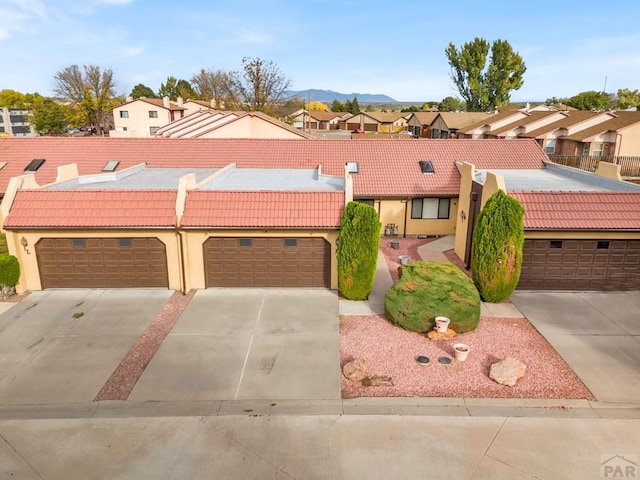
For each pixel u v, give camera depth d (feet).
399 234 82.28
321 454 28.17
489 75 251.60
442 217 81.76
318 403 33.17
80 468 27.09
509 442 29.09
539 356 39.47
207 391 34.60
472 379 36.01
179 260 53.93
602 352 40.06
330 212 53.31
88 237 53.47
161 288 55.31
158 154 92.07
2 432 30.25
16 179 54.24
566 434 29.78
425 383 35.55
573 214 52.13
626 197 53.31
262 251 54.44
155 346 41.45
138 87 417.69
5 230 52.54
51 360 39.04
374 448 28.63
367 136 246.88
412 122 265.13
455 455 27.99
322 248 54.19
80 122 259.80
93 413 32.19
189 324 45.88
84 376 36.63
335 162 88.48
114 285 55.21
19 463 27.50
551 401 33.17
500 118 173.58
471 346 41.29
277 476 26.45
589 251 53.26
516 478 26.17
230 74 299.99
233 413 32.09
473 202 62.28
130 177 76.43
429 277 46.80
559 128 144.56
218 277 55.26
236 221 52.37
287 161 89.97
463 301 43.60
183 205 53.16
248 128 119.75
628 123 127.95
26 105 336.49
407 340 42.45
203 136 118.42
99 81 270.05
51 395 34.19
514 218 48.34
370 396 33.99
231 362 38.73
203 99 338.13
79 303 51.01
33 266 54.08
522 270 53.98
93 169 88.69
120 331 44.37
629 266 53.67
